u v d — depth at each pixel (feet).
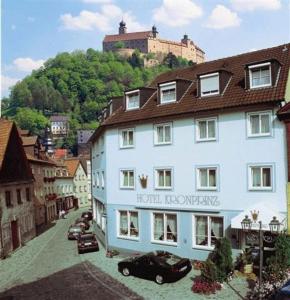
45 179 199.00
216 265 68.18
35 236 147.64
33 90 606.96
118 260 92.84
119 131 99.09
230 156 80.38
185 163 86.74
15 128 128.06
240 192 79.20
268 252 72.69
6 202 115.44
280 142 74.38
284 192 73.97
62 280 78.79
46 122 536.01
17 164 128.36
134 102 99.09
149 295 66.03
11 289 75.51
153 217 92.73
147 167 93.25
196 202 85.10
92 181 149.79
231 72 86.74
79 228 137.59
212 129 83.41
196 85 91.56
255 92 78.28
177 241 88.17
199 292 65.16
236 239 79.20
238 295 62.80
